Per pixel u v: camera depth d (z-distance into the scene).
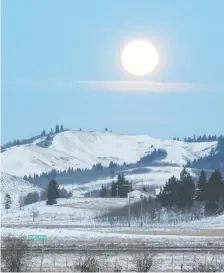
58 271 101.81
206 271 105.00
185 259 128.25
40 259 123.50
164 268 111.38
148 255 117.06
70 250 145.00
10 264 100.94
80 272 100.25
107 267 104.75
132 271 103.75
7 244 114.31
